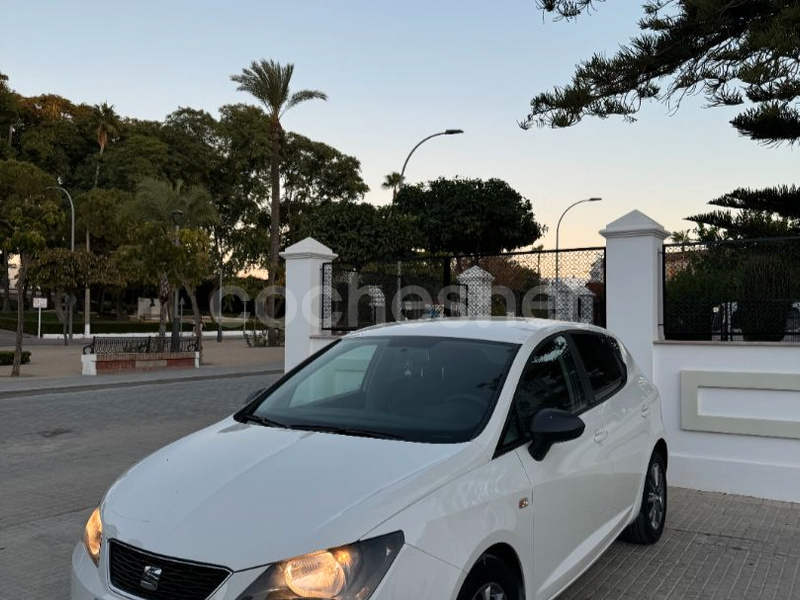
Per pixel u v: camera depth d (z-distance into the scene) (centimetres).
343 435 357
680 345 709
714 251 739
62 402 1423
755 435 667
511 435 355
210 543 270
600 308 787
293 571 258
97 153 6206
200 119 6109
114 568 289
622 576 469
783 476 654
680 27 1170
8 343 3912
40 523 590
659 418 539
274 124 3222
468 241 4041
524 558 332
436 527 285
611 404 467
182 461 345
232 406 1356
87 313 4688
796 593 444
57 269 3853
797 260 706
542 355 422
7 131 6394
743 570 482
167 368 2294
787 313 705
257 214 5956
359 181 6125
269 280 3403
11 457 865
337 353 456
